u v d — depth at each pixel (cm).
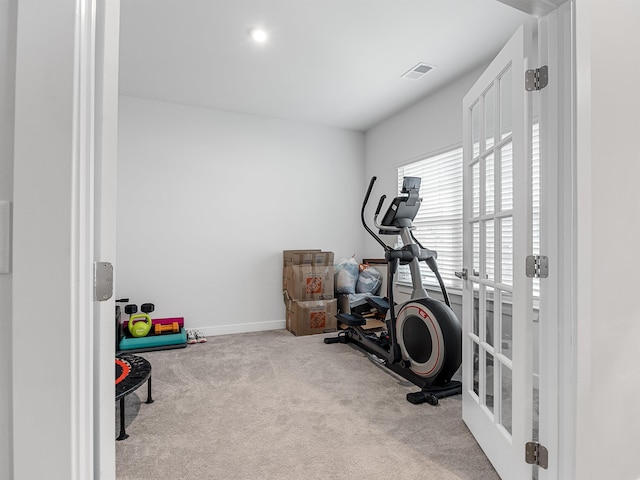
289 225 461
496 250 174
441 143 367
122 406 198
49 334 58
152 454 183
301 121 465
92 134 64
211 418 221
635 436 139
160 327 375
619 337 135
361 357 339
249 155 439
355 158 500
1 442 57
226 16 248
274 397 251
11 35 58
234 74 335
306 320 418
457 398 250
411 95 382
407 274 422
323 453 184
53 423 58
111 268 71
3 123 58
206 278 420
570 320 128
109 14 71
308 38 275
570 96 129
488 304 189
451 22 254
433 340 249
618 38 136
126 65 318
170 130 403
